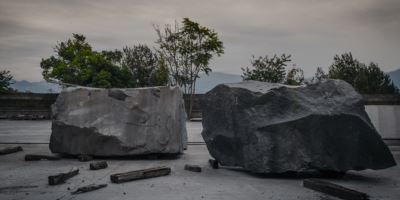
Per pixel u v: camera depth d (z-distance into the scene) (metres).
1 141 9.85
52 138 7.07
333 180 5.13
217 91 6.09
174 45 24.05
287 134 5.18
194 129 14.62
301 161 5.09
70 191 4.25
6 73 23.89
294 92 5.38
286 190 4.45
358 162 5.00
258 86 5.78
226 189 4.47
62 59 27.70
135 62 28.95
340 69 32.22
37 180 4.88
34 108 21.09
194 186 4.62
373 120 10.34
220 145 5.96
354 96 5.18
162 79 25.50
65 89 7.38
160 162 6.73
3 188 4.39
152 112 7.12
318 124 5.06
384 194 4.25
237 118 5.66
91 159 6.86
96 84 24.89
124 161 6.80
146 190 4.36
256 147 5.31
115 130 6.94
